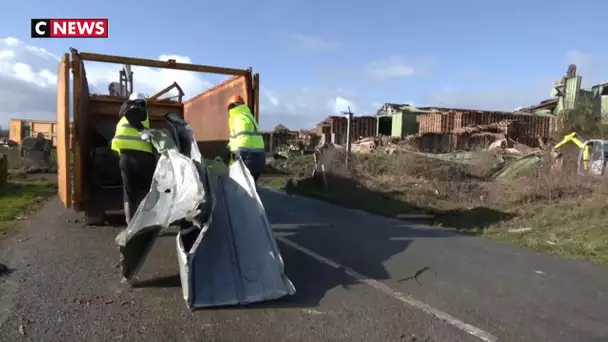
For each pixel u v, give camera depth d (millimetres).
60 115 7355
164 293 4695
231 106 7359
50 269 5395
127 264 4906
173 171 5324
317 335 3789
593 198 9711
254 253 5035
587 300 4664
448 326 4000
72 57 6965
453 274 5516
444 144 25766
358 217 9477
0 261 5645
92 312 4164
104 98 9711
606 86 31844
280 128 42000
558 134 24578
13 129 26188
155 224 4770
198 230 5090
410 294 4805
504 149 21266
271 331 3852
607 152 13445
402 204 10609
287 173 20547
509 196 10852
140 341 3615
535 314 4293
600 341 3750
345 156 14570
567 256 6328
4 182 12266
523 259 6199
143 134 6211
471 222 8758
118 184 8328
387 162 15766
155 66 7859
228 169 6465
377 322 4066
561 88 33250
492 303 4566
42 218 8562
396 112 37719
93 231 7512
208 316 4133
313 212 10086
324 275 5434
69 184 7078
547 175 11547
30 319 3971
